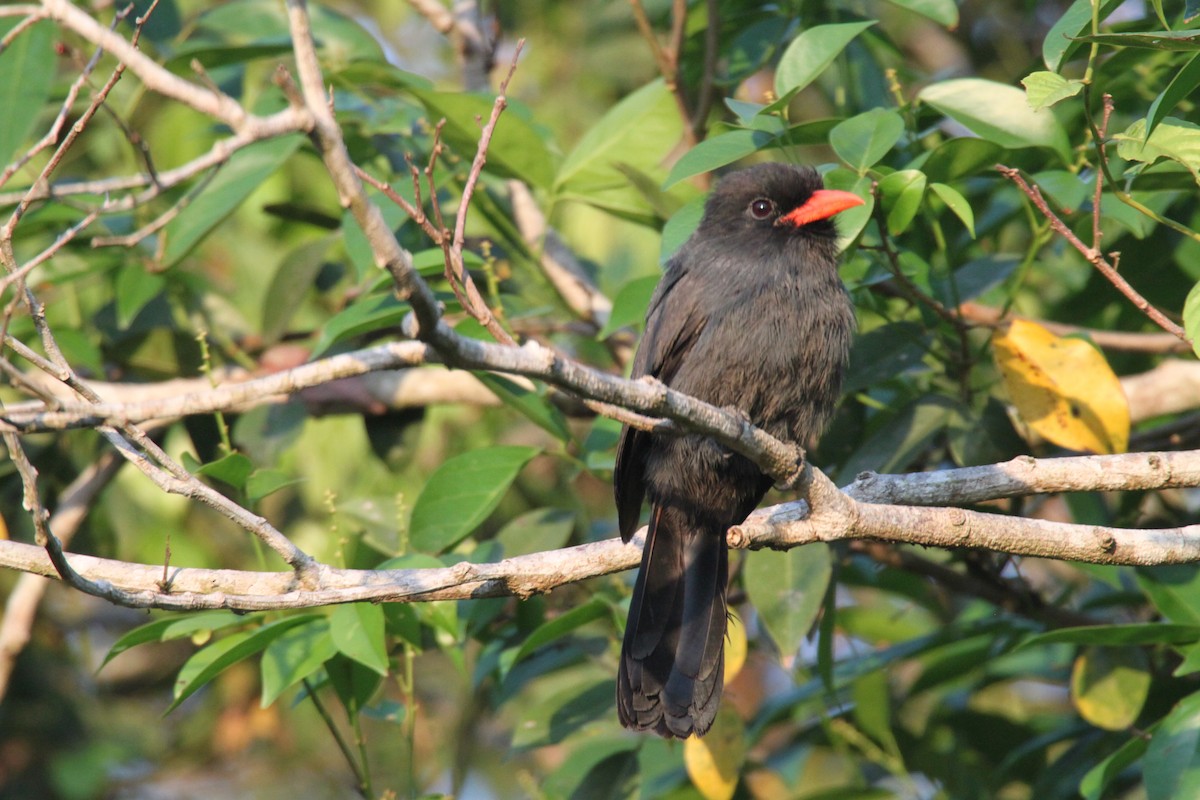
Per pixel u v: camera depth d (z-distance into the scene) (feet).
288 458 43.34
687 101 38.34
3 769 47.75
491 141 34.47
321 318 44.60
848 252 29.55
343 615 27.02
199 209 32.94
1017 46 47.83
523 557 24.82
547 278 38.24
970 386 32.17
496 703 34.12
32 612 35.40
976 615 39.17
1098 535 24.93
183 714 53.26
